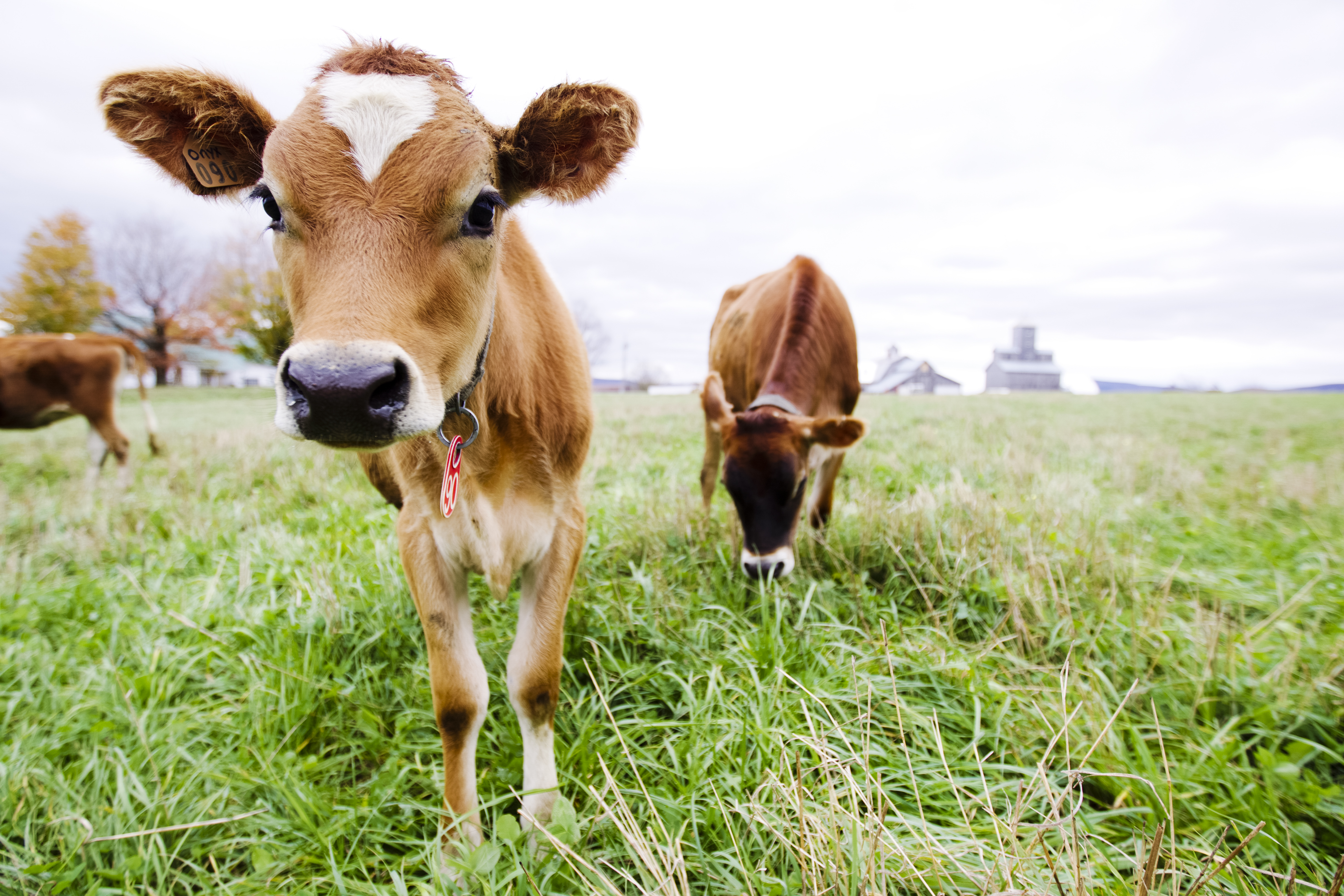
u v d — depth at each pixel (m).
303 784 2.13
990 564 3.39
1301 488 5.79
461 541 2.19
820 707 2.21
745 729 2.08
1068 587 3.30
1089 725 2.21
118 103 1.75
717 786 1.96
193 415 17.56
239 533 4.63
